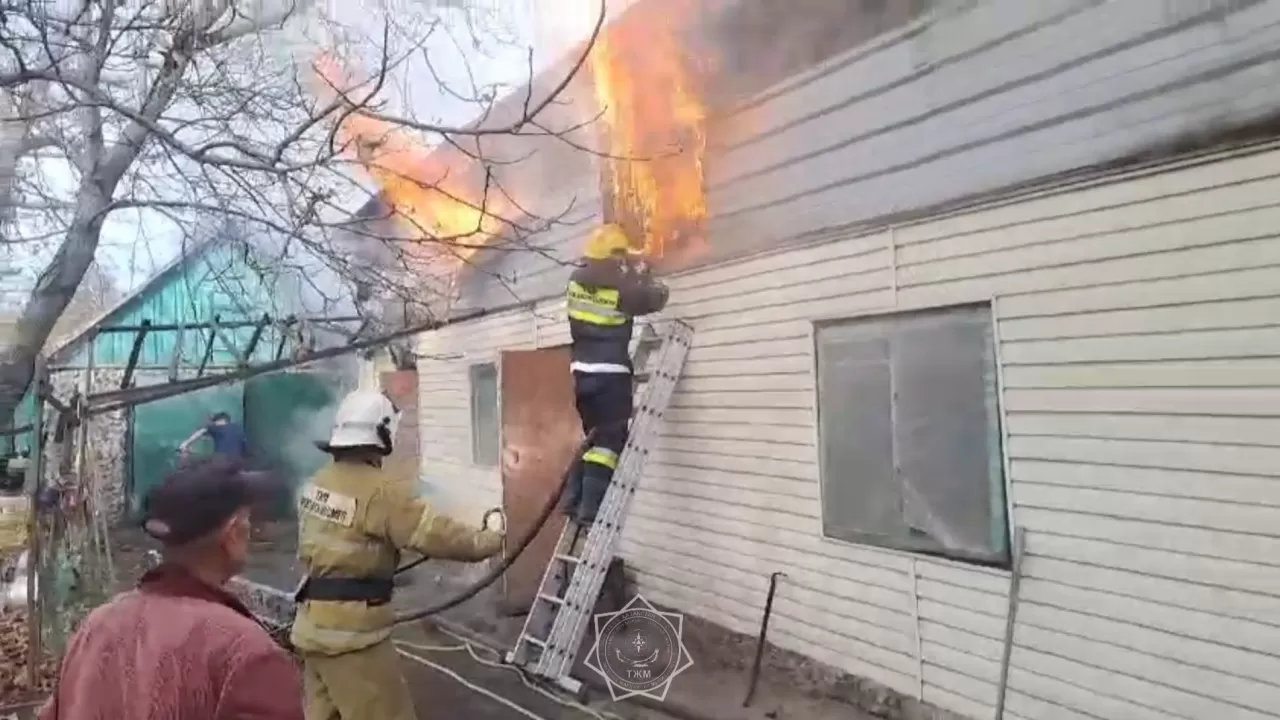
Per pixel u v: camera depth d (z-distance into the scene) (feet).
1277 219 10.52
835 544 17.37
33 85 18.99
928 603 15.33
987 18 14.02
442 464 35.17
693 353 21.42
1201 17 11.10
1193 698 11.39
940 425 15.12
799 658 18.24
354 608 12.12
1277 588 10.53
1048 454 13.26
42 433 20.01
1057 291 13.10
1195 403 11.39
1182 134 11.34
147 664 5.77
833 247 17.37
